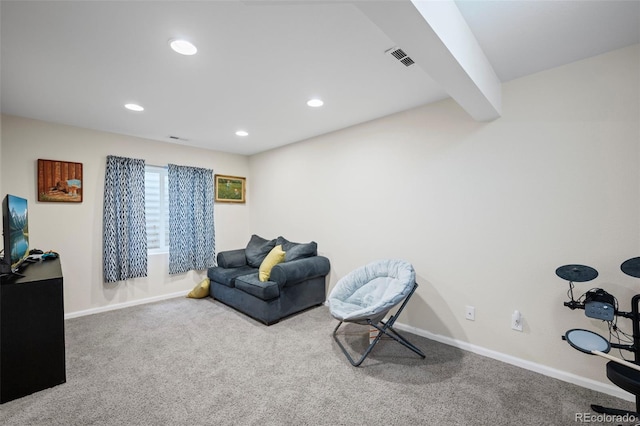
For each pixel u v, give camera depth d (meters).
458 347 2.51
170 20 1.49
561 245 2.03
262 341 2.66
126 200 3.58
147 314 3.37
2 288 1.78
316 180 3.80
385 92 2.43
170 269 3.99
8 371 1.79
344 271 3.47
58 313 1.97
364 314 2.11
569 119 1.99
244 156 4.96
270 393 1.88
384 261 2.79
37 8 1.38
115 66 1.96
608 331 1.86
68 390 1.91
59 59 1.87
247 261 4.25
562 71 2.01
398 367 2.20
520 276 2.20
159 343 2.62
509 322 2.25
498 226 2.30
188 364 2.25
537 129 2.11
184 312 3.45
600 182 1.88
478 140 2.39
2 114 2.85
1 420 1.63
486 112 2.17
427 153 2.71
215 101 2.59
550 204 2.07
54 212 3.15
